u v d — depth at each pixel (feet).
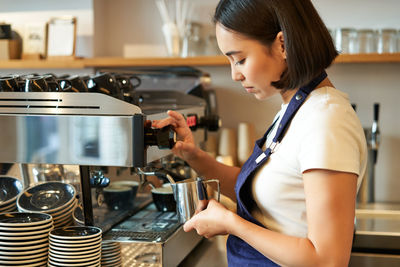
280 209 3.54
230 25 3.30
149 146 4.07
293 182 3.45
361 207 7.15
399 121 7.69
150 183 5.47
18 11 8.26
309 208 3.14
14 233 3.96
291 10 3.18
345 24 7.79
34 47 8.03
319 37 3.24
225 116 8.23
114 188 4.99
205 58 7.41
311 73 3.25
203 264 5.05
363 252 5.58
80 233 4.25
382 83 7.70
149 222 5.13
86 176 4.37
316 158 3.12
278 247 3.20
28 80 4.30
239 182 3.87
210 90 7.60
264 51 3.30
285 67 3.36
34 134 4.15
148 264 4.38
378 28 7.71
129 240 4.44
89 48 8.05
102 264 4.44
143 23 8.45
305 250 3.07
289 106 3.56
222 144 7.96
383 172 7.78
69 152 4.08
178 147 4.58
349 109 3.36
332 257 3.00
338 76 7.81
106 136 3.98
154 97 7.23
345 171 3.08
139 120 3.89
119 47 8.55
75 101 4.09
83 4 8.00
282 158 3.49
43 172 4.41
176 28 7.73
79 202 4.39
